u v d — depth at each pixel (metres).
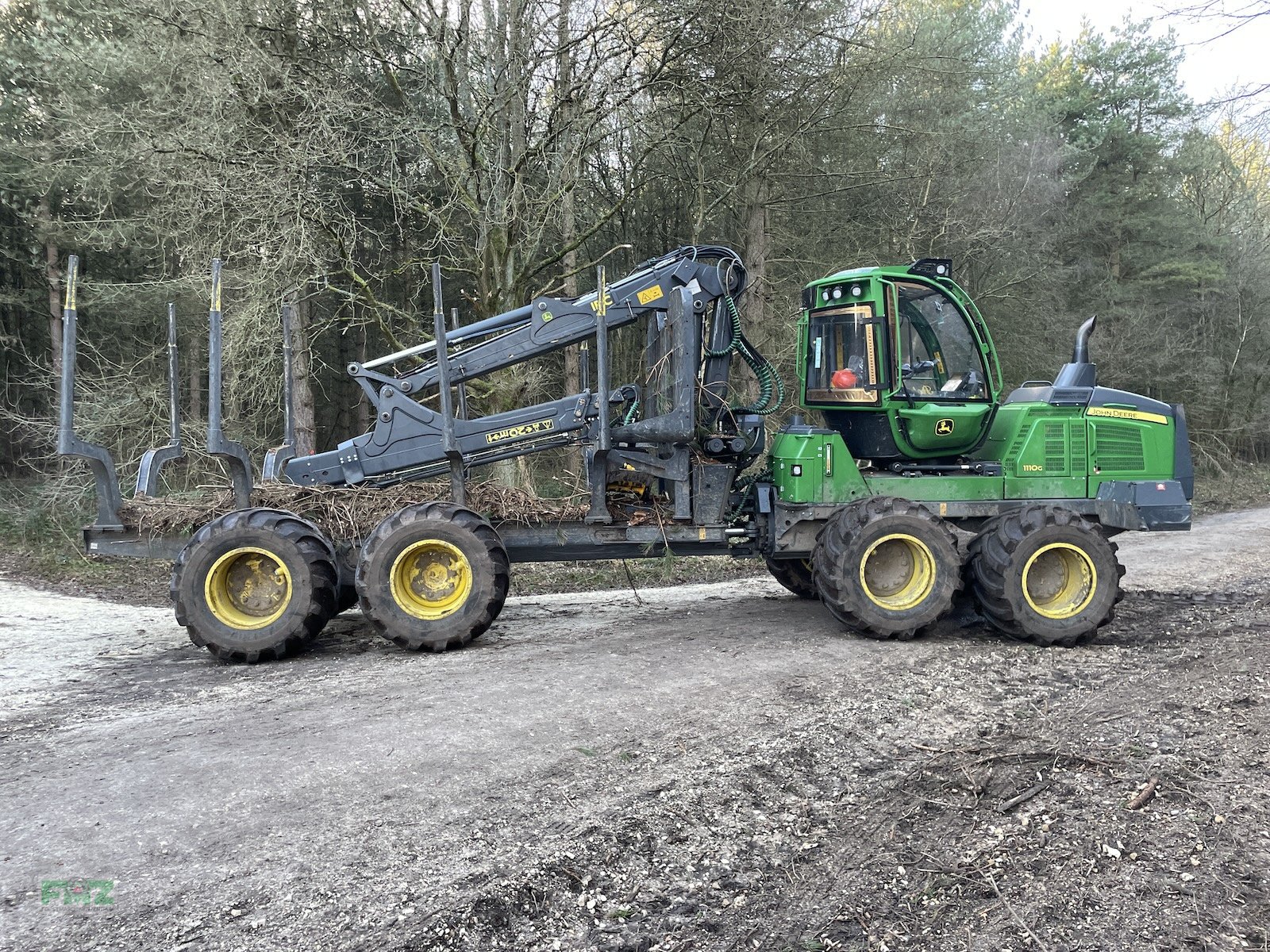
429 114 11.50
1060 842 3.04
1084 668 5.23
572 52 10.17
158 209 10.90
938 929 2.55
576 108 9.95
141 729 4.14
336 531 5.97
